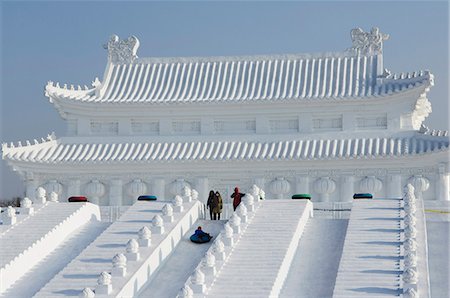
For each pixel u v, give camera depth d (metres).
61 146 95.94
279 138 93.06
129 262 61.16
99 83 97.62
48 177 94.88
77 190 94.50
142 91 96.88
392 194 89.50
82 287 59.34
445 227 66.88
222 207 76.19
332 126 92.88
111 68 99.69
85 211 74.38
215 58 98.75
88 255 64.06
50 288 59.41
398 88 90.56
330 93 92.50
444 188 88.25
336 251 64.31
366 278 57.22
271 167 91.56
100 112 95.75
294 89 93.94
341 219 70.31
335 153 90.00
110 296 57.06
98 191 93.69
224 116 94.50
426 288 56.12
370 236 63.78
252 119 94.25
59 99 95.38
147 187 93.69
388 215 67.81
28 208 73.12
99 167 93.56
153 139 94.94
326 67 95.88
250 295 56.72
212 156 91.44
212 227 70.88
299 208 70.56
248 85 95.38
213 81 96.69
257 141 93.25
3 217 71.50
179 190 92.50
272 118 93.88
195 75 97.62
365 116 92.31
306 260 63.44
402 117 91.38
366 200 71.38
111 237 67.19
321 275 60.91
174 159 91.62
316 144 91.94
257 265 60.56
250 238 65.06
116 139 95.62
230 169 92.31
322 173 91.12
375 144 90.50
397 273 57.69
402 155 88.12
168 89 96.62
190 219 70.81
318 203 82.56
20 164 93.56
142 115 95.44
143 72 99.12
